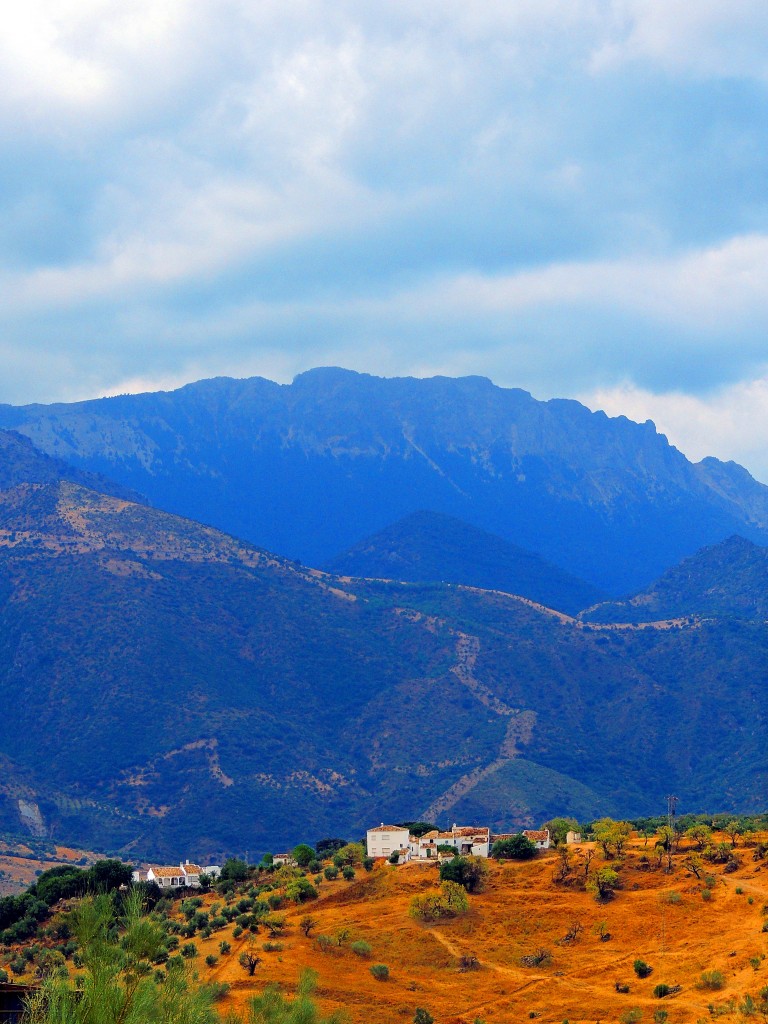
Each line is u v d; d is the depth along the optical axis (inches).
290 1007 2541.8
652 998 7519.7
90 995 2042.3
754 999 7017.7
